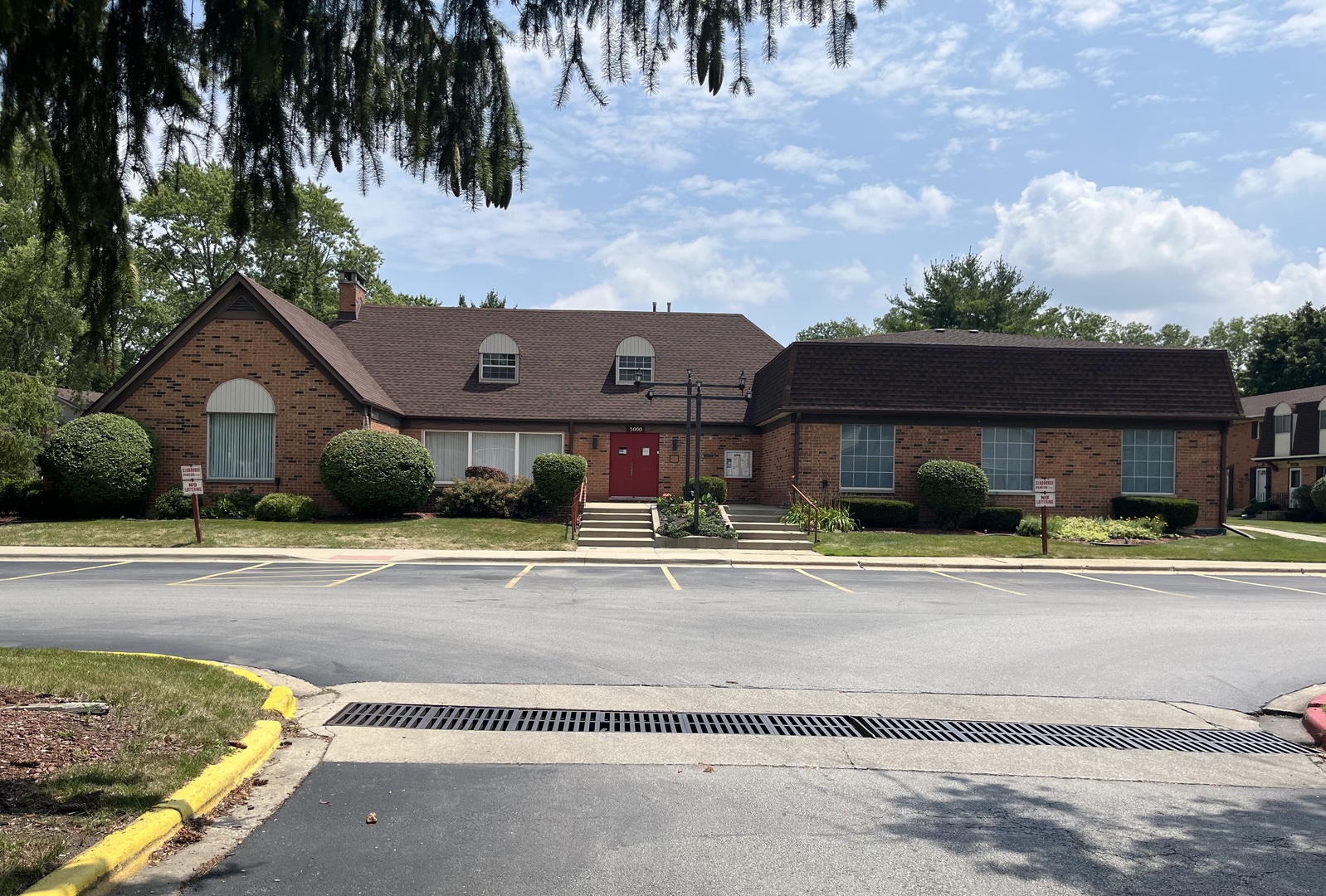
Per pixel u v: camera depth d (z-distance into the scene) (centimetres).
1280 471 4459
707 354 3331
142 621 1163
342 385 2655
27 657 841
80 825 474
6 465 2472
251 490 2650
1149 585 1827
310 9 560
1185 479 2789
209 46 543
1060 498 2772
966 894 450
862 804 577
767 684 889
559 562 2058
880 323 6925
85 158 543
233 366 2670
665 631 1162
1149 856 505
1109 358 2767
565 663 959
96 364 617
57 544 2178
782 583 1709
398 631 1114
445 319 3397
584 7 587
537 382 3161
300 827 517
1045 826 548
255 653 971
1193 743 745
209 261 4306
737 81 608
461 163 616
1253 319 8719
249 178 586
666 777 621
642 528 2500
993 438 2764
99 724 646
